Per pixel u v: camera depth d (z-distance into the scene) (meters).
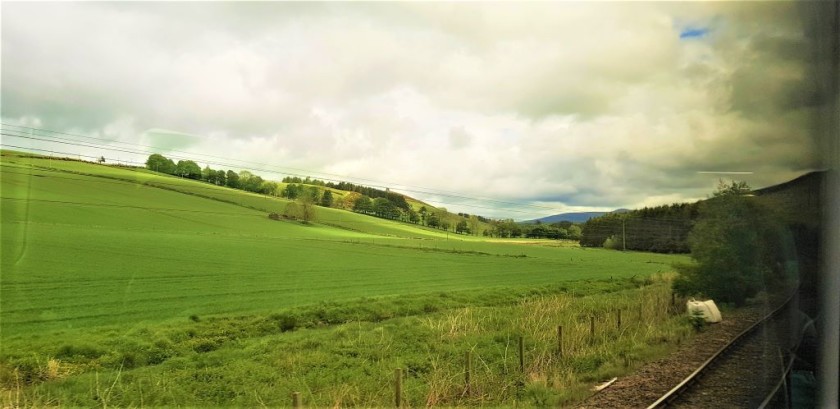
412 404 9.11
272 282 14.91
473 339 12.29
